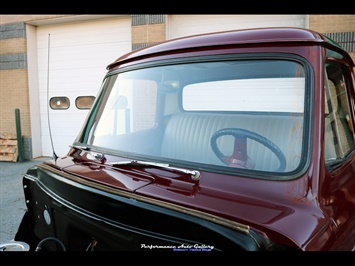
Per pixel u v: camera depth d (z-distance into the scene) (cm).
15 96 718
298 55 118
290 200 102
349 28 464
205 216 96
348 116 175
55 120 726
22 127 720
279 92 140
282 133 128
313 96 114
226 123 166
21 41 694
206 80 186
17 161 698
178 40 157
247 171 116
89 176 135
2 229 327
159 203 105
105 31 657
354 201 129
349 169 144
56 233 147
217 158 139
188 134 168
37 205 164
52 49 707
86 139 179
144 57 166
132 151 156
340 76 159
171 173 128
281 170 112
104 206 116
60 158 176
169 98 198
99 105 187
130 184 122
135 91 183
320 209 100
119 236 112
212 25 563
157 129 182
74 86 698
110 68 193
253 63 130
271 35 125
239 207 100
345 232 111
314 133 111
